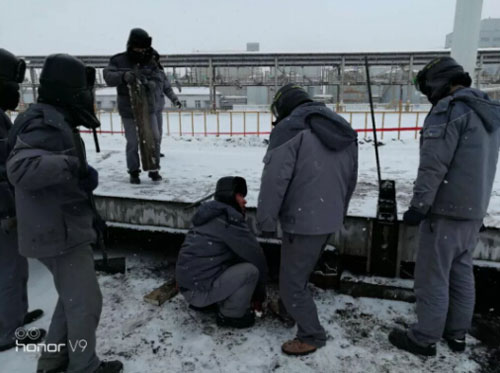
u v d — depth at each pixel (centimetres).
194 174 455
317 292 303
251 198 346
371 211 307
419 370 222
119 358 236
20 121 179
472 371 221
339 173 218
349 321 268
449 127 197
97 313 205
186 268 265
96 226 205
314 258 225
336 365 228
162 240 354
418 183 205
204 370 226
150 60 416
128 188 386
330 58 2772
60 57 187
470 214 206
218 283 258
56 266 194
